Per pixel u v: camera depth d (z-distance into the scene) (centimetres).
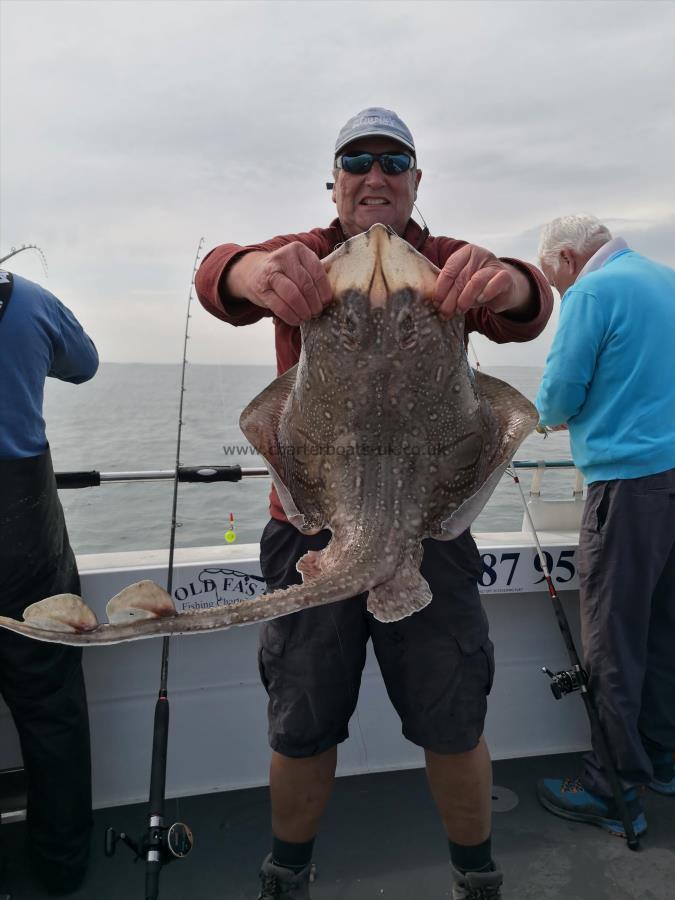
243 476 297
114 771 297
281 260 148
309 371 160
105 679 297
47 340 239
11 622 125
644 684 299
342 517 157
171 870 259
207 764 302
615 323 279
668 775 306
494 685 331
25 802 278
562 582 326
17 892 251
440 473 161
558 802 289
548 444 555
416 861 263
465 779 201
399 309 153
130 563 298
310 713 201
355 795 301
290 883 209
